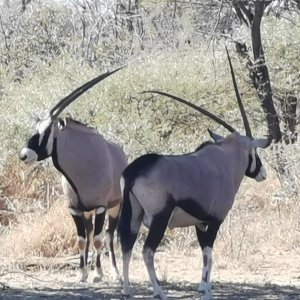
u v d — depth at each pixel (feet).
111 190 87.92
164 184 70.59
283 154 121.49
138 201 71.05
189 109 132.87
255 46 131.75
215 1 147.84
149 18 178.29
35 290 81.82
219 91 135.33
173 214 72.33
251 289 81.71
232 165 75.87
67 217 104.32
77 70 141.08
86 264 88.22
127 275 72.38
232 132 78.33
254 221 110.73
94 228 88.17
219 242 100.58
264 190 123.85
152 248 70.59
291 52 141.90
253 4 139.54
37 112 130.62
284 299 76.59
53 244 101.76
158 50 160.04
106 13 192.44
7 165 126.21
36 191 124.57
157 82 134.51
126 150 125.70
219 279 87.56
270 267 94.58
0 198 121.80
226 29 158.92
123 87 134.41
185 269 94.02
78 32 199.82
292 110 141.08
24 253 101.09
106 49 175.01
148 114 132.87
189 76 136.98
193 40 156.97
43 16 196.03
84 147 85.71
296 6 149.28
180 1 147.33
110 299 76.59
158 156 71.61
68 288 83.30
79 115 132.26
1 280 87.56
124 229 71.10
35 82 146.20
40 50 188.44
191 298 76.43
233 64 136.87
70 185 86.63
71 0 204.13
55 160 85.15
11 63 166.91
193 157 73.67
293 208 111.75
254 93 134.51
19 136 127.85
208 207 73.20
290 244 103.30
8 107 141.18
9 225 111.55
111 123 128.67
